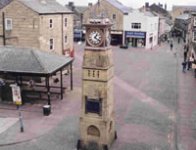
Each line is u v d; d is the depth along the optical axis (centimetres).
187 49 5747
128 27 7519
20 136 2158
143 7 8400
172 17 13675
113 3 7731
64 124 2386
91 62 1869
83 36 8350
